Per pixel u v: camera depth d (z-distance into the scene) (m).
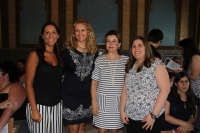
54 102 2.42
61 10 7.06
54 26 2.40
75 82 2.70
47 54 2.39
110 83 2.66
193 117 2.89
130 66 2.37
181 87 2.80
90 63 2.74
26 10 7.04
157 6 7.27
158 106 2.16
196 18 7.30
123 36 7.23
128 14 7.19
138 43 2.25
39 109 2.35
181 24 7.34
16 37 7.05
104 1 7.15
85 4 7.11
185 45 3.32
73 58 2.66
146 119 2.20
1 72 2.32
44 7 7.05
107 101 2.68
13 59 7.09
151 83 2.20
